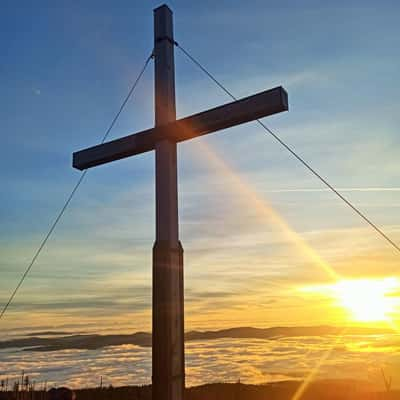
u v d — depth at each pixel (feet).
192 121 25.13
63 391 18.30
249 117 23.89
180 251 24.57
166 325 22.94
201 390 56.29
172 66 26.94
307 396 50.65
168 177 25.17
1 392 41.11
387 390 46.26
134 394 51.88
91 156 29.37
